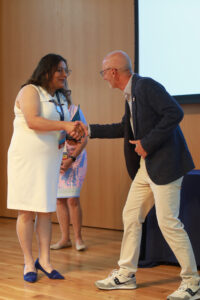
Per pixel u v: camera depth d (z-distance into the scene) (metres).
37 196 2.81
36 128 2.72
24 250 2.97
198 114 4.18
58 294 2.63
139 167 2.74
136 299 2.53
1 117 5.74
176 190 2.52
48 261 3.00
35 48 5.42
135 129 2.57
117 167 4.81
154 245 3.28
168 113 2.40
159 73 4.34
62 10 5.18
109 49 4.81
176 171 2.49
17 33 5.57
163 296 2.58
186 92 4.18
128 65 2.64
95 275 3.04
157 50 4.34
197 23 4.09
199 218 3.14
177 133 2.59
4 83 5.70
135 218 2.68
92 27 4.93
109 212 4.88
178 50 4.21
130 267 2.73
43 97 2.83
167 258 3.25
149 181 2.59
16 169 2.83
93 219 5.00
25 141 2.80
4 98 5.70
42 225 2.98
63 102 3.02
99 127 2.90
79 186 3.81
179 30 4.20
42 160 2.82
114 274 2.76
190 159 2.57
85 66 5.00
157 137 2.40
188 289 2.48
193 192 3.17
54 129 2.73
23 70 5.53
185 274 2.52
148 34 4.40
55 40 5.24
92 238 4.38
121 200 4.79
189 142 4.23
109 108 4.84
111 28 4.79
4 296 2.59
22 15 5.52
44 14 5.33
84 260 3.48
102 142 4.90
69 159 3.52
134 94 2.53
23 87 2.84
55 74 2.87
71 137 3.00
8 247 3.96
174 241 2.51
